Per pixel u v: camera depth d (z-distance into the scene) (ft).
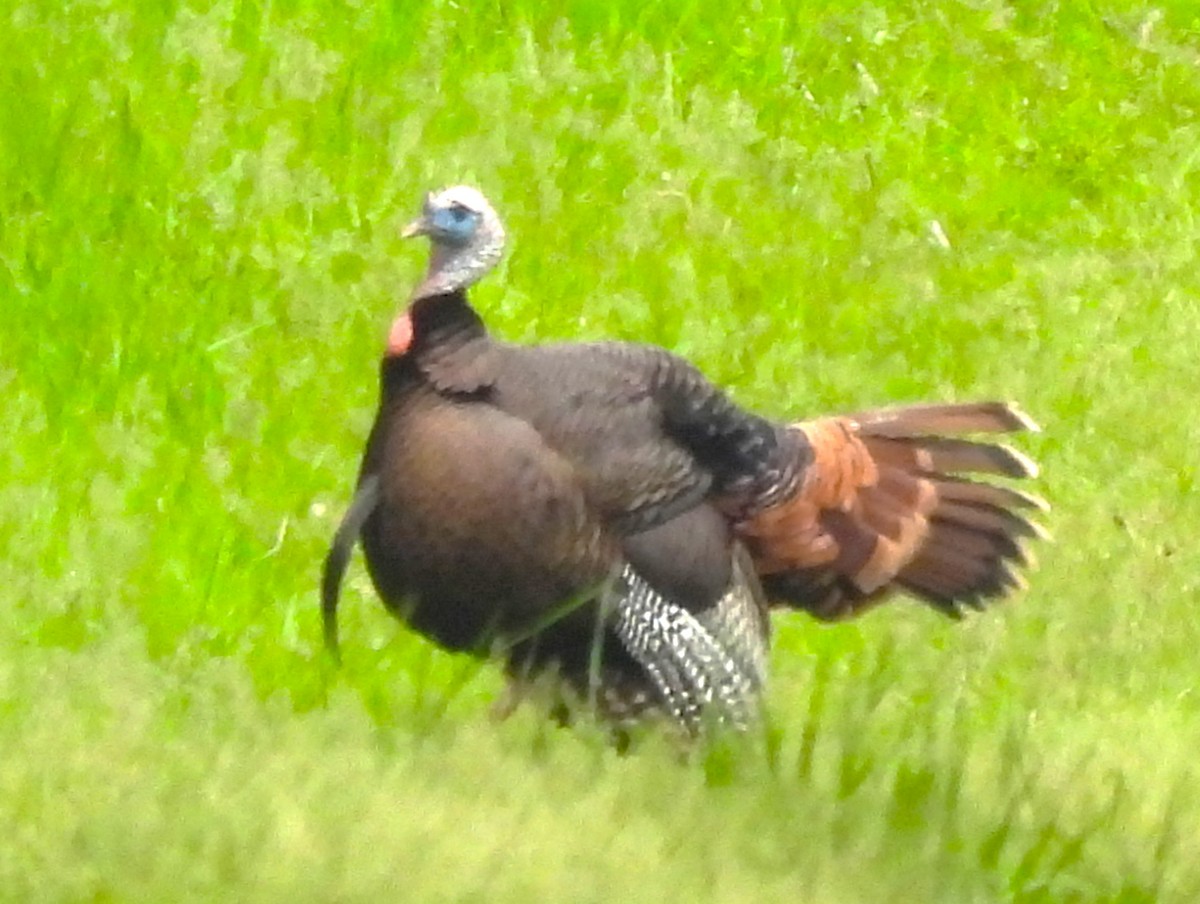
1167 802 36.83
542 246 56.80
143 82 61.46
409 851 30.91
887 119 66.80
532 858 31.40
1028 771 36.91
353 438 47.91
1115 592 46.98
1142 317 59.47
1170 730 41.70
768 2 70.90
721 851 32.71
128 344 50.31
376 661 39.34
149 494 44.70
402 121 61.16
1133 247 63.41
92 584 41.09
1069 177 66.03
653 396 38.52
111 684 36.45
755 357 53.88
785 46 69.41
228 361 50.47
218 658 38.83
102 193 56.65
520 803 33.09
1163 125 69.36
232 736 34.24
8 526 42.73
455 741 35.76
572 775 34.76
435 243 38.81
